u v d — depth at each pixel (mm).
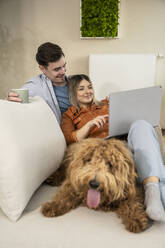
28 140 1124
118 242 921
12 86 4238
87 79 1877
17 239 952
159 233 966
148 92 1621
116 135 1530
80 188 1073
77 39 3836
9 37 4055
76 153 1132
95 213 1094
